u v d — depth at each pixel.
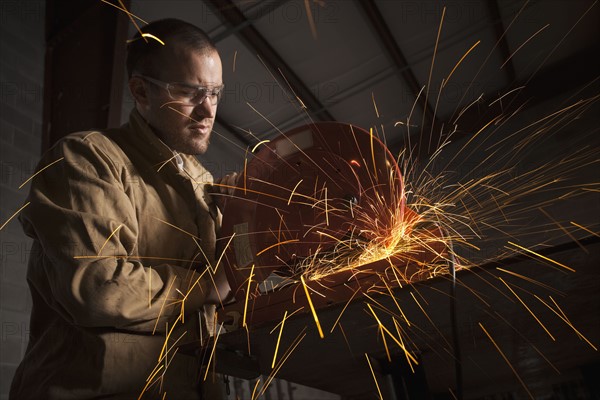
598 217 4.82
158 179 1.21
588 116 5.17
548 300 0.83
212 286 1.16
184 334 1.06
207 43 1.28
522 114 5.40
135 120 1.28
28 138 3.10
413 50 4.59
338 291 0.91
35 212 0.99
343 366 1.08
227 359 0.91
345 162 1.10
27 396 0.97
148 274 0.98
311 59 4.45
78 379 0.94
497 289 0.76
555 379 1.57
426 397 1.02
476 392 1.65
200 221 1.23
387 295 0.74
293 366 1.05
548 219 4.97
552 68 5.32
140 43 1.29
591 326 1.00
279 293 0.96
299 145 1.13
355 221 1.06
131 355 0.96
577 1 4.38
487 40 4.63
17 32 3.24
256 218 1.10
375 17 4.08
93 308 0.90
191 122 1.26
